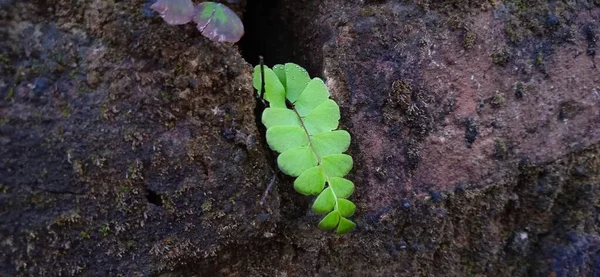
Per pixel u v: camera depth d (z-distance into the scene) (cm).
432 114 33
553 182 34
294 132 31
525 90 33
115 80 29
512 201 34
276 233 32
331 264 33
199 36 30
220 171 30
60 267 29
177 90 30
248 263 32
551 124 33
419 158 33
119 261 30
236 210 31
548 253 35
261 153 31
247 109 31
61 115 29
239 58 31
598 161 34
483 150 33
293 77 33
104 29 29
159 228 30
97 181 29
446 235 34
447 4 33
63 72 29
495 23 33
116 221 30
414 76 33
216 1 32
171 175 30
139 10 30
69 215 29
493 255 35
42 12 29
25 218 29
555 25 33
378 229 33
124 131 29
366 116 33
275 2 37
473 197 33
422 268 34
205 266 31
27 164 28
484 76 33
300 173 31
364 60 33
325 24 33
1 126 28
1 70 28
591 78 34
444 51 33
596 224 35
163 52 30
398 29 33
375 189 33
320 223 31
